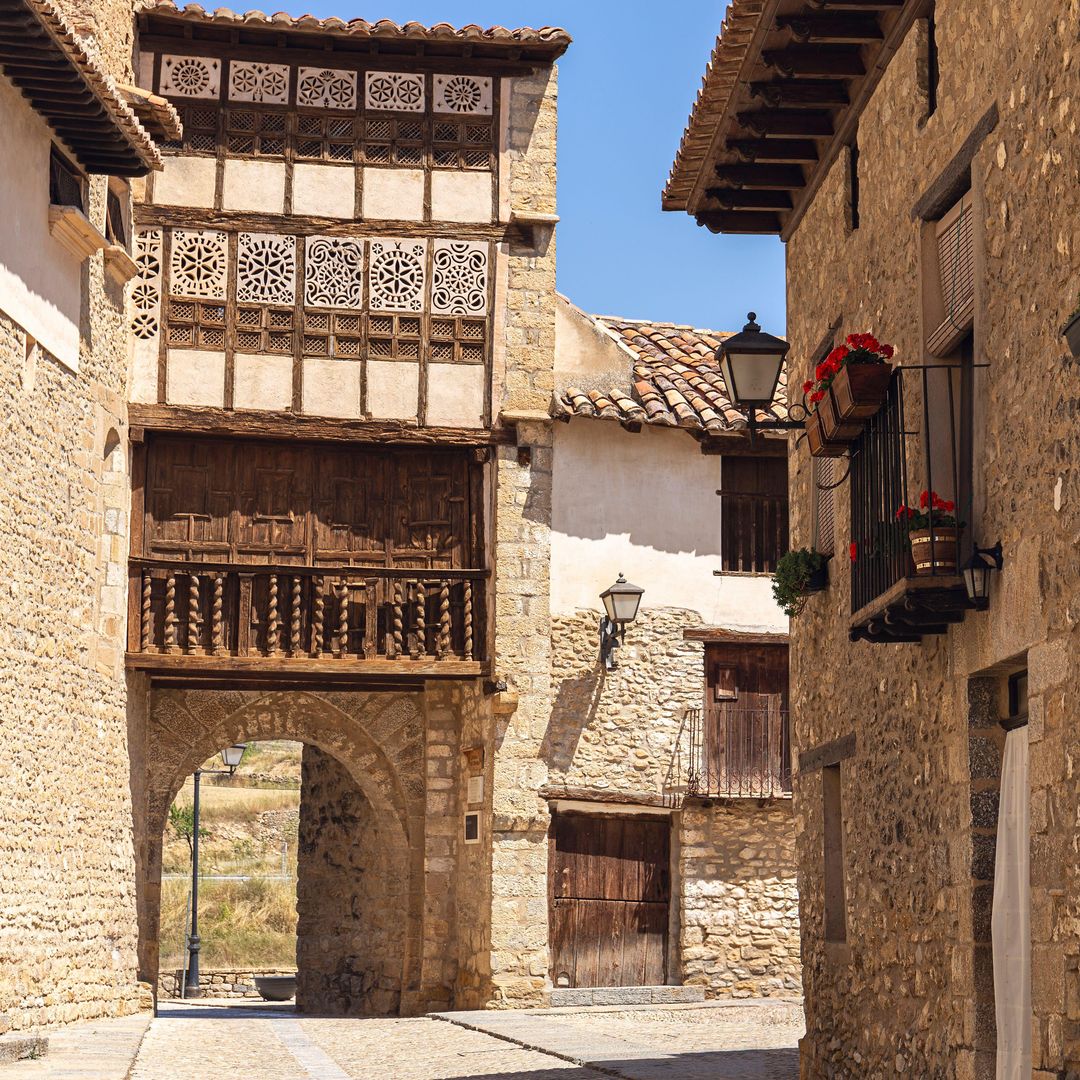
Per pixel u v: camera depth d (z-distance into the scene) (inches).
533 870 772.6
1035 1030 287.3
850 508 406.9
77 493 658.2
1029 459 294.7
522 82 794.8
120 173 656.4
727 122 461.4
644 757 802.2
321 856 950.4
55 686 628.1
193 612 746.2
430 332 776.3
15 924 574.2
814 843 476.1
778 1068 495.8
